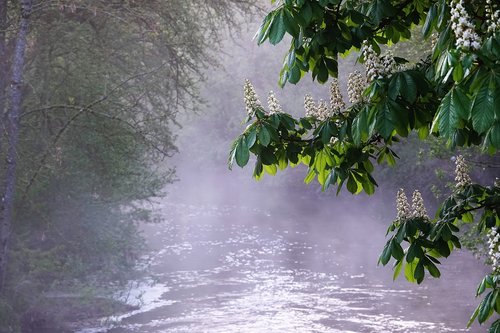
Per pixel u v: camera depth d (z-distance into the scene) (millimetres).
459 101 3193
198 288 23703
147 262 27047
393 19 5137
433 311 20281
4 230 14773
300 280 25344
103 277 20766
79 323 17922
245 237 36469
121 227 20719
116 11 18047
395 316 19828
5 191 14773
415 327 18547
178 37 20688
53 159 17453
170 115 20750
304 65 4859
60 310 17953
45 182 17453
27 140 17422
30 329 16891
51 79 18141
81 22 18969
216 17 22906
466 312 20094
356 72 4781
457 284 23922
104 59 18906
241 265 28438
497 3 3799
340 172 5219
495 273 4371
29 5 14914
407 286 24016
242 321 19359
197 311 20438
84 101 17844
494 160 21750
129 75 19703
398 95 4191
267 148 4770
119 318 19078
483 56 3234
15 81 14750
